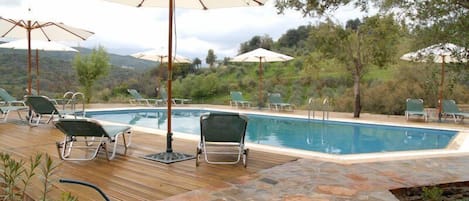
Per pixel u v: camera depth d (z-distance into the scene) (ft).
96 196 11.23
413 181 13.44
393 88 40.47
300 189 12.33
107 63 49.16
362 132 31.94
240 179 13.47
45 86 44.16
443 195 13.23
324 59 37.19
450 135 29.22
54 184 12.28
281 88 53.36
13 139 20.72
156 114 43.88
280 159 16.93
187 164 15.74
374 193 11.96
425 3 8.32
